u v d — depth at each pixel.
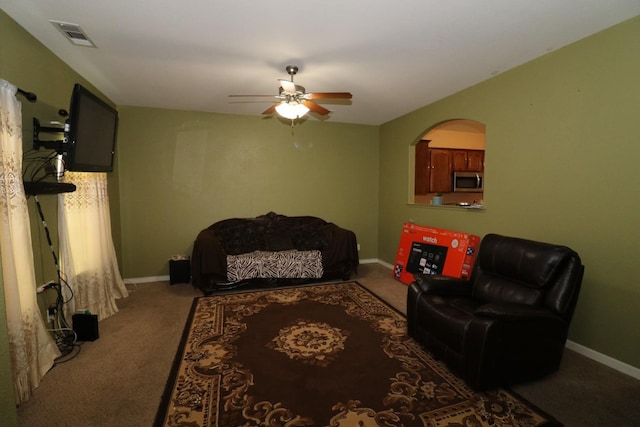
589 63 2.28
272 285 3.91
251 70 2.91
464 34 2.26
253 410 1.74
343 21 2.08
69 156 2.09
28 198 2.17
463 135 5.94
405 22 2.09
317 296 3.58
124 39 2.32
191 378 2.03
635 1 1.86
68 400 1.82
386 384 1.97
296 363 2.21
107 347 2.43
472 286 2.61
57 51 2.51
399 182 4.73
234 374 2.07
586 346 2.36
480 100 3.24
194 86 3.35
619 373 2.12
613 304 2.19
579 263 2.07
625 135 2.10
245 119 4.58
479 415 1.71
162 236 4.31
